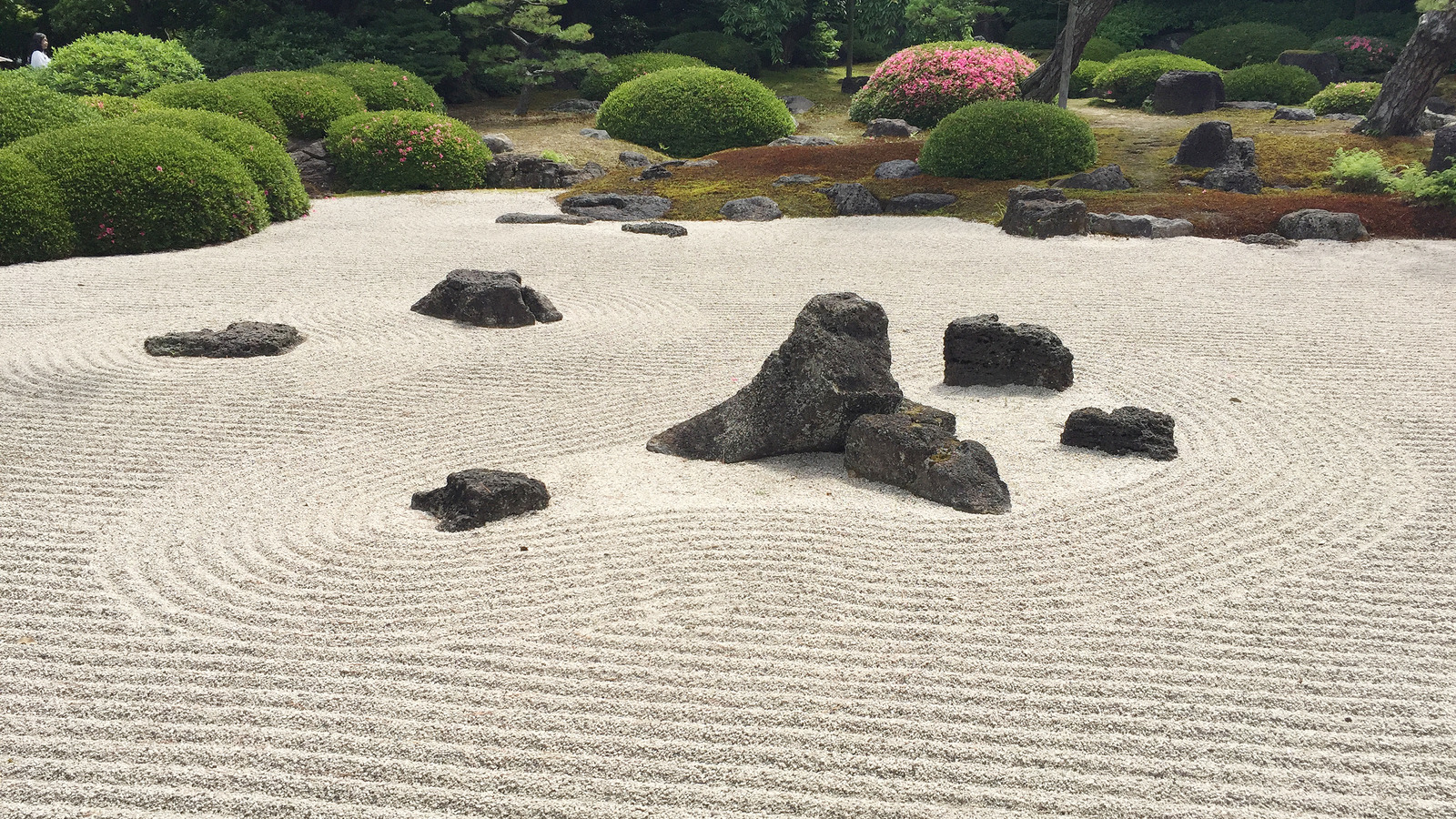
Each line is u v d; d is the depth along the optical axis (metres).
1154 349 8.05
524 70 23.23
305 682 3.73
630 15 30.30
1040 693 3.68
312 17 23.75
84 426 6.29
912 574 4.53
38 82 17.92
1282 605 4.28
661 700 3.64
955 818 3.06
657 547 4.77
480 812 3.09
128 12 24.86
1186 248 12.05
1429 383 7.11
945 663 3.87
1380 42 25.03
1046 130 15.74
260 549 4.76
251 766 3.28
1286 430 6.25
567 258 11.72
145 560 4.65
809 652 3.94
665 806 3.12
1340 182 14.57
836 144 19.11
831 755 3.35
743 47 28.58
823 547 4.78
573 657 3.91
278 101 17.89
